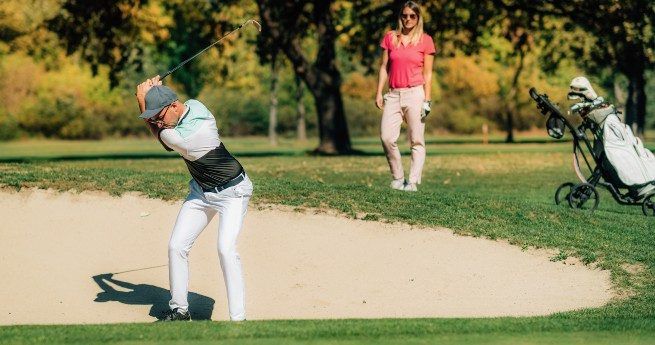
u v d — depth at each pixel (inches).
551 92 6643.7
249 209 1279.5
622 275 1055.0
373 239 1182.9
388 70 1482.5
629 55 3427.7
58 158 3385.8
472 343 673.0
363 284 1050.1
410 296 1010.7
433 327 728.3
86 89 7691.9
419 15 1446.9
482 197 1441.9
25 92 7529.5
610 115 1455.5
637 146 1459.2
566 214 1355.8
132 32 3715.6
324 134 3656.5
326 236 1190.9
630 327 749.9
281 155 3555.6
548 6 3604.8
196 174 862.5
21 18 4881.9
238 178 866.1
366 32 3693.4
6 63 7426.2
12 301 996.6
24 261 1115.3
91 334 691.4
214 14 4055.1
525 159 3021.7
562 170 2503.7
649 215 1472.7
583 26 3368.6
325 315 945.5
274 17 3570.4
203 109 848.9
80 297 1007.0
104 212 1273.4
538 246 1162.0
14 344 657.6
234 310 867.4
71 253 1143.0
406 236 1191.6
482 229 1218.6
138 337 680.4
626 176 1450.5
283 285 1045.2
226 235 865.5
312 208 1285.7
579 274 1072.8
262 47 3639.3
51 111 7593.5
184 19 4365.2
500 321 768.3
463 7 3565.5
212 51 6466.5
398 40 1459.2
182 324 743.1
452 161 2901.1
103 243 1176.8
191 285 1045.2
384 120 1478.8
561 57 4040.4
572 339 696.4
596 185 1491.1
